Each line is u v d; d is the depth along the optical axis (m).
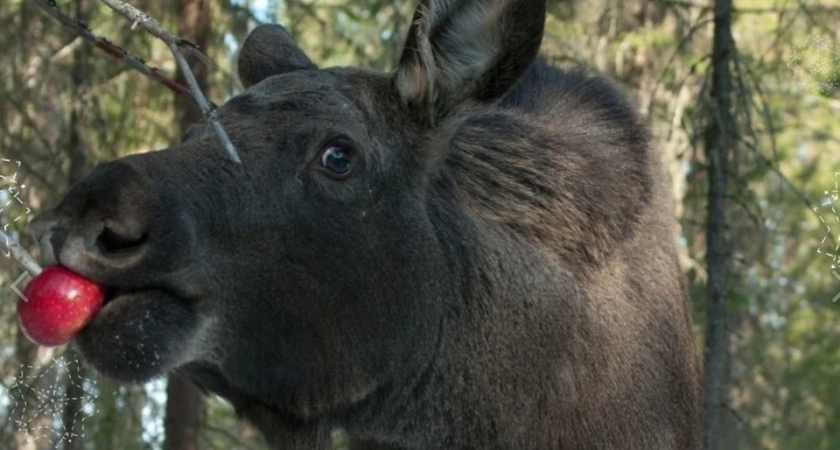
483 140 9.44
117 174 7.37
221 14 21.48
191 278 7.72
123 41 21.16
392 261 8.55
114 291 7.59
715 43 17.39
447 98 8.63
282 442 8.90
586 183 9.66
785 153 23.66
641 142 10.50
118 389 18.91
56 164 20.42
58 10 8.07
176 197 7.63
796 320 27.02
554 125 10.05
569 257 9.47
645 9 22.16
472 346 9.00
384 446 9.48
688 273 19.39
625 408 9.52
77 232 7.26
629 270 9.81
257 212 8.03
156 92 21.84
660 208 10.38
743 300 18.89
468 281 8.98
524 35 8.53
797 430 26.36
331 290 8.33
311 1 22.70
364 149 8.41
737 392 24.42
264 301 8.13
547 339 9.19
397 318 8.60
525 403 9.13
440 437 9.05
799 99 23.53
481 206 9.27
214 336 8.05
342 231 8.35
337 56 22.41
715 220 17.06
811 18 17.25
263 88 8.53
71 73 21.62
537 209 9.41
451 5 8.52
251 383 8.47
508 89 8.64
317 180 8.27
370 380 8.64
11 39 21.05
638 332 9.68
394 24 20.73
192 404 20.02
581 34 21.16
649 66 22.16
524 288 9.14
